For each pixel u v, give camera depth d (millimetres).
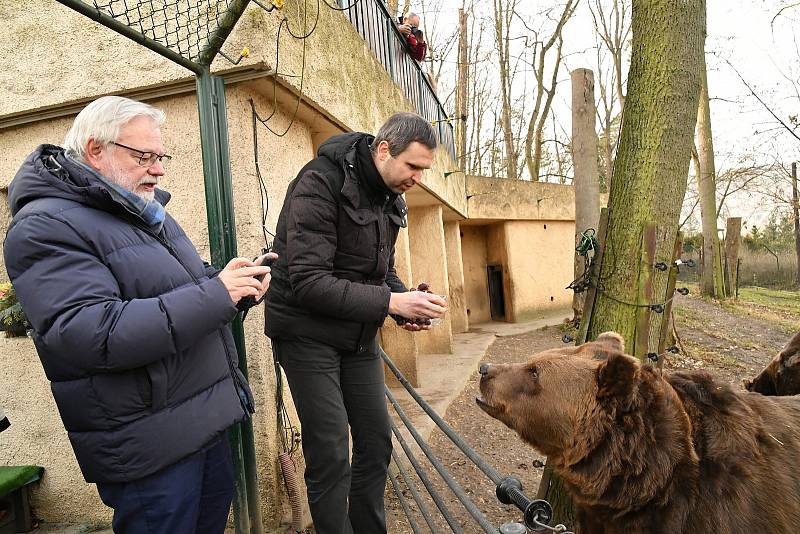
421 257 8773
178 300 1611
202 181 3109
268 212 3225
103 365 1529
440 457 4746
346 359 2475
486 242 13383
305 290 2131
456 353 8859
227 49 2869
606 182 19891
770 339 9625
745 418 1938
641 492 1827
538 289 13305
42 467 3340
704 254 14984
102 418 1629
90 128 1687
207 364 1860
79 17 3123
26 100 3260
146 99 3133
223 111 2400
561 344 9914
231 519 3152
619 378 1847
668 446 1828
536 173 20625
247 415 2088
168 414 1717
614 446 1857
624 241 2910
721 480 1812
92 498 3297
